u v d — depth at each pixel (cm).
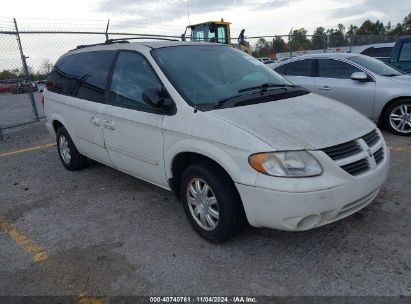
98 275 316
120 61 438
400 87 655
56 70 576
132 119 395
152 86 384
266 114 329
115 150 442
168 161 363
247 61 448
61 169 604
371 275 290
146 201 455
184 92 359
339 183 288
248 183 294
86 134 493
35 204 474
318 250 327
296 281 291
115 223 406
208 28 1770
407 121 657
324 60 749
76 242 373
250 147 294
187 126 338
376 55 1351
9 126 961
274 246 338
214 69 405
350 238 339
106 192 493
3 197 507
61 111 540
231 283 295
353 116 356
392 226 354
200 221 354
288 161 285
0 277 324
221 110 334
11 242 383
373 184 315
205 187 339
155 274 312
